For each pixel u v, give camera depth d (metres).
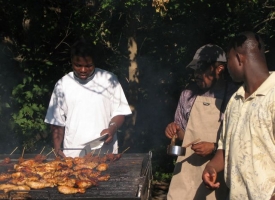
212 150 4.77
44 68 8.58
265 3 8.10
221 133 4.30
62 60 9.06
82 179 4.57
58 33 8.90
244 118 3.88
